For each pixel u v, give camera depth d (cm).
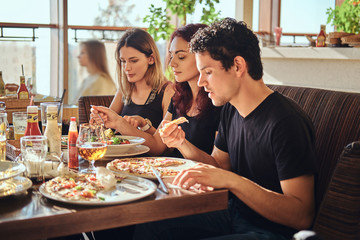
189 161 175
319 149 186
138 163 168
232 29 153
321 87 329
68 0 463
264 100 157
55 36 474
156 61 266
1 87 284
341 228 133
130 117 231
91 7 477
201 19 445
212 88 156
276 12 411
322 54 321
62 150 184
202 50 153
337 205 134
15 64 463
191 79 213
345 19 337
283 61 369
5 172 135
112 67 497
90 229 114
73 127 159
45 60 479
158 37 459
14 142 192
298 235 97
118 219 118
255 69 156
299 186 144
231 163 177
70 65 477
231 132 175
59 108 205
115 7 490
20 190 125
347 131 176
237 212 170
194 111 216
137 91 272
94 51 486
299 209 142
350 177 131
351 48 297
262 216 157
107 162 176
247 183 140
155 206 123
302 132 148
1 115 172
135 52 259
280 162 147
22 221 107
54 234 110
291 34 420
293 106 155
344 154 133
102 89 496
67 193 125
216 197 133
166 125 177
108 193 128
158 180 142
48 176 146
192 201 129
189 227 170
